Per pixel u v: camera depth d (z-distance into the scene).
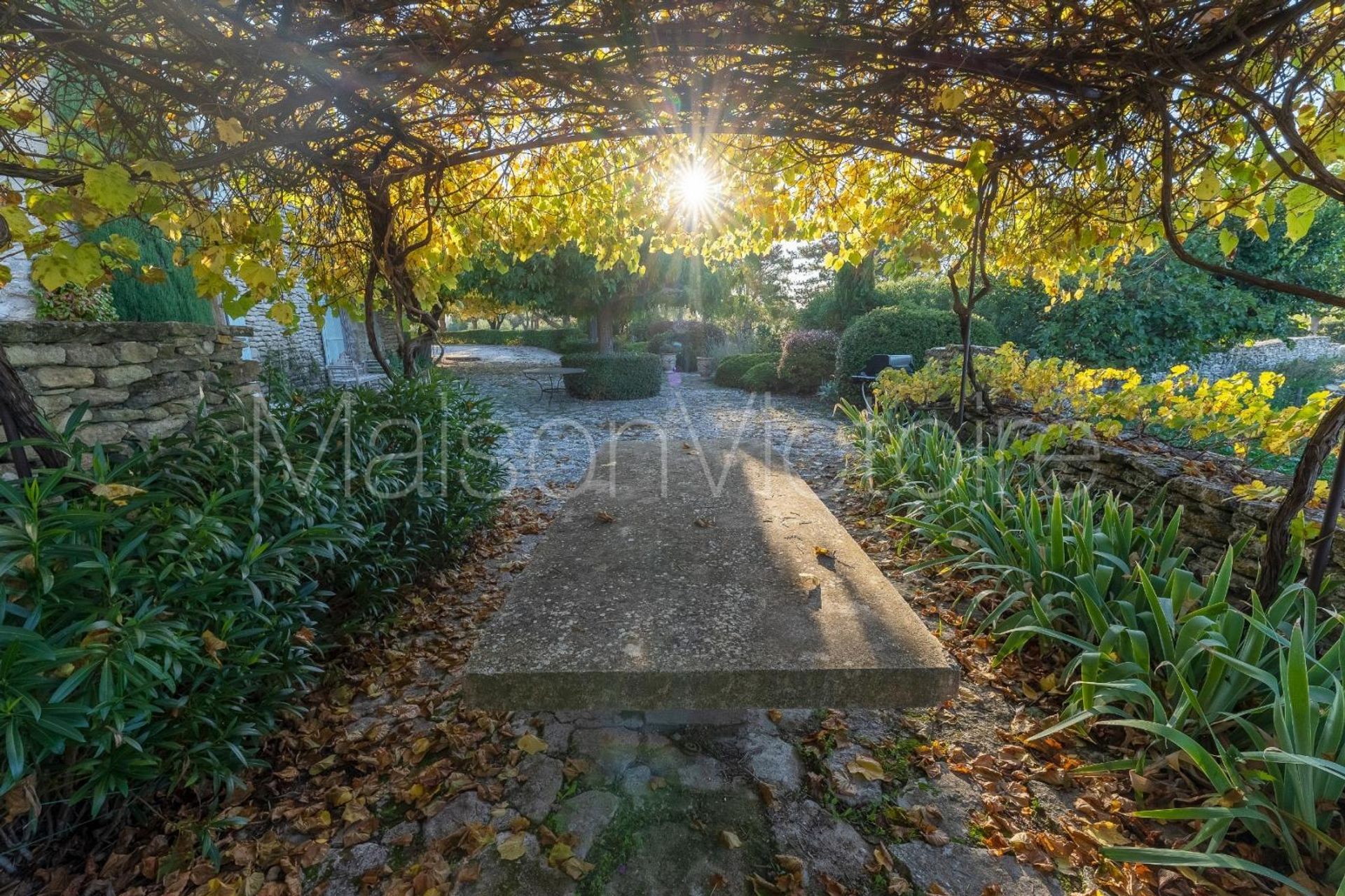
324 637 2.13
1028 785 1.59
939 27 1.25
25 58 1.17
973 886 1.29
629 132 1.71
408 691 2.09
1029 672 2.04
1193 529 2.28
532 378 10.45
